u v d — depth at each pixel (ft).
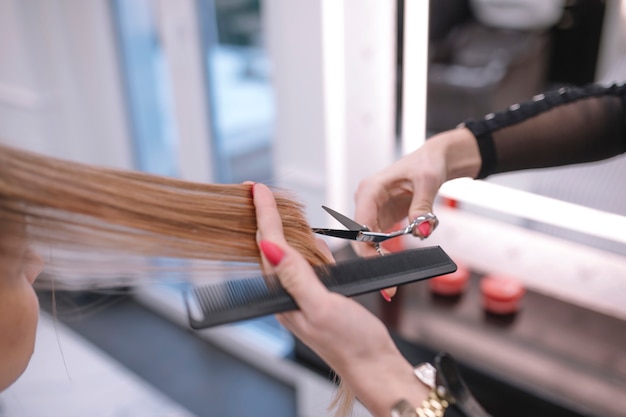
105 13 6.50
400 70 3.43
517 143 2.65
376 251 2.15
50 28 6.78
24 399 5.29
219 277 1.63
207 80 6.27
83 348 6.07
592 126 2.71
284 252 1.51
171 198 1.53
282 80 5.22
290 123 5.31
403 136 3.57
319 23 4.72
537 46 2.97
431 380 1.59
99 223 1.43
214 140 6.57
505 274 3.66
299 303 1.48
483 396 3.16
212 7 6.10
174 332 7.18
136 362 6.77
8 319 1.59
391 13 3.32
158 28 6.70
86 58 6.86
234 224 1.62
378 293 3.74
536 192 3.27
